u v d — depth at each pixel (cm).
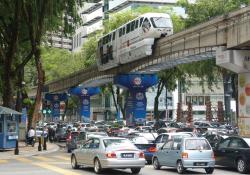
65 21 5059
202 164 2473
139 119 6850
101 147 2417
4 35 4950
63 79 10288
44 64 10975
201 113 12644
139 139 3152
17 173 2444
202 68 6250
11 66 5038
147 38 5559
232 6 5944
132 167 2381
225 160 2730
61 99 11119
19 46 5344
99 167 2405
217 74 6588
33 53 4994
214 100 12606
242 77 3841
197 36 4534
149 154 3033
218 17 4053
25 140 5459
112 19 8362
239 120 3862
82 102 10175
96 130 5416
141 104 6875
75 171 2548
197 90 12550
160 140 3033
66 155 3856
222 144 2805
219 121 7744
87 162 2538
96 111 15338
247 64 3775
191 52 4853
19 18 4756
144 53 5597
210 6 6094
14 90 5612
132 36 5928
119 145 2409
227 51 3803
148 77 6881
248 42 3547
